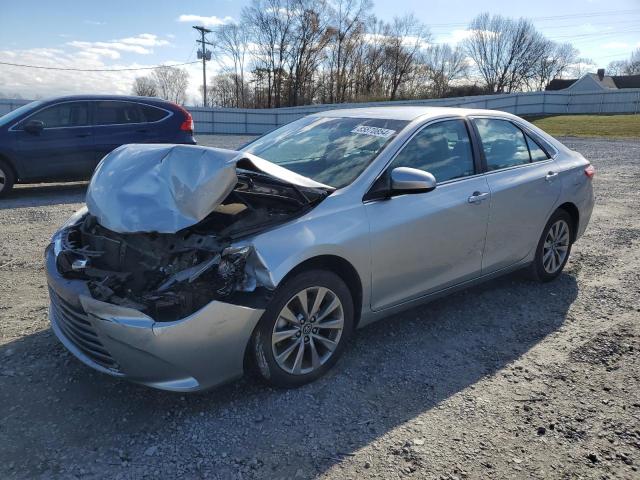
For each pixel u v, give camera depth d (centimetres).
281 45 6269
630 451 265
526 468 253
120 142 944
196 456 257
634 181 1111
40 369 329
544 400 309
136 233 300
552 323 414
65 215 752
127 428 277
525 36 7656
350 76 6688
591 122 3291
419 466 253
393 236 342
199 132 3866
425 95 6594
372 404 303
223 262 277
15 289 458
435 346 374
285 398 307
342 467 251
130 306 267
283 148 420
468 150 412
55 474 242
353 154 371
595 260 571
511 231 432
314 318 318
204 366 277
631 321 416
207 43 4872
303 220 309
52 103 902
